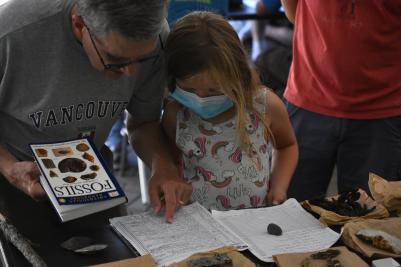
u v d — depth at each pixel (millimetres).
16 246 1196
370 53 1869
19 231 1279
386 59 1888
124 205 1565
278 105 1653
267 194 1608
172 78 1459
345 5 1842
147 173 2738
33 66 1334
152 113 1607
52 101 1371
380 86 1909
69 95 1377
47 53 1327
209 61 1382
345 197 1416
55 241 1242
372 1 1808
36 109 1380
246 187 1569
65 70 1347
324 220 1320
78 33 1287
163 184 1411
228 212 1368
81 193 1194
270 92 1665
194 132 1585
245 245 1214
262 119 1590
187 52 1393
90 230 1296
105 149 1651
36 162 1265
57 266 1146
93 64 1274
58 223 1329
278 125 1662
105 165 1299
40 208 1376
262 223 1326
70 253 1189
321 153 2027
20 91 1364
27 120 1400
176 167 1537
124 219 1326
